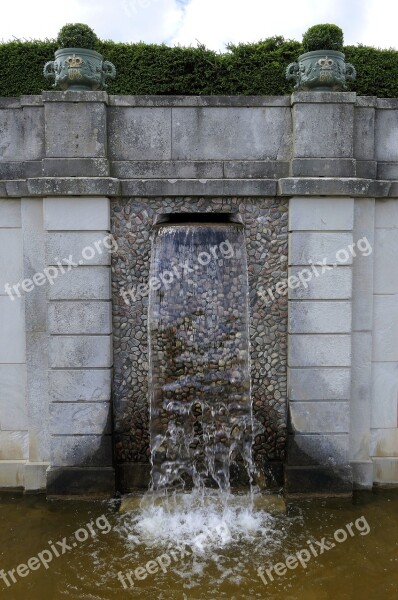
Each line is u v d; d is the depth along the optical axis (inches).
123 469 228.1
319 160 214.2
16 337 224.7
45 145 215.5
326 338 220.2
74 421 219.9
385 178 223.1
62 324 217.0
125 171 217.9
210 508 213.6
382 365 230.5
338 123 214.1
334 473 222.8
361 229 221.3
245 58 393.7
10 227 219.5
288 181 211.0
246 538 194.4
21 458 231.5
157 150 218.4
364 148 219.9
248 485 227.8
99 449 221.1
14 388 227.5
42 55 384.8
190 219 230.4
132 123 217.5
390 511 212.5
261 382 227.0
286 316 224.5
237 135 219.0
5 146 217.9
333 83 217.8
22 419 229.1
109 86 389.7
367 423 230.1
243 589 167.8
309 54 217.6
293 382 221.6
